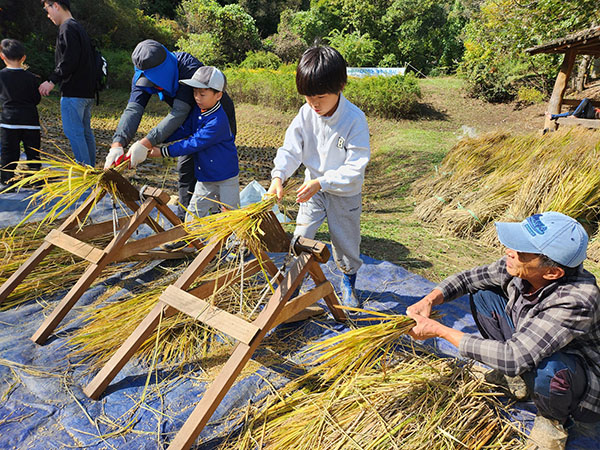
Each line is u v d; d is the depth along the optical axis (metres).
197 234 2.35
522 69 15.48
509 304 2.09
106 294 3.08
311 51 2.25
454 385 2.19
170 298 2.27
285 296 2.13
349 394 2.13
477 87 16.20
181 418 2.07
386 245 4.44
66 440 1.93
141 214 2.85
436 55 24.72
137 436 1.97
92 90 5.11
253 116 15.18
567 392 1.79
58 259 3.42
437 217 5.24
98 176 2.69
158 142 3.19
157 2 30.22
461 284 2.26
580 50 8.38
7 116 4.92
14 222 4.07
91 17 20.31
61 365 2.38
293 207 5.47
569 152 5.12
